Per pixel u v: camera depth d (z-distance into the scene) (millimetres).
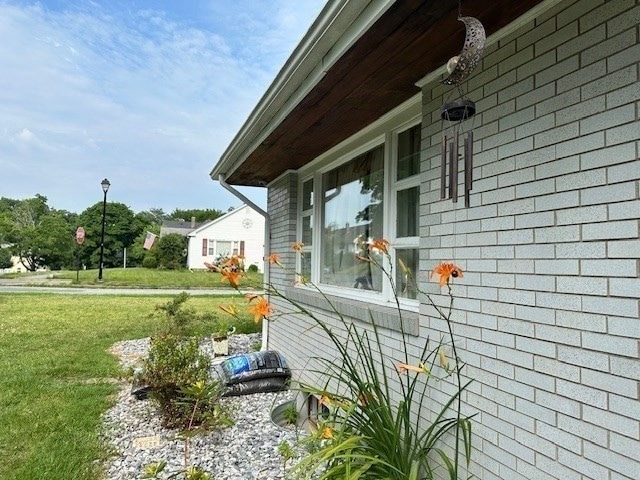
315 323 4367
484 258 2080
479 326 2102
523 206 1858
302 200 5395
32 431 3424
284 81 2701
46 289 16078
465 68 1707
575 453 1580
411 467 1948
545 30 1767
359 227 3871
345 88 2680
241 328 8227
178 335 5125
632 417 1394
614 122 1481
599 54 1540
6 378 4883
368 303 3463
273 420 3895
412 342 2676
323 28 2033
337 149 4164
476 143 2154
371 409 2150
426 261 2547
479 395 2084
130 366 5469
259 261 29469
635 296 1401
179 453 3113
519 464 1828
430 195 2520
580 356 1578
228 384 4406
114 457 3033
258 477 2760
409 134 3068
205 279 21500
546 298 1730
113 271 24766
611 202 1485
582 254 1584
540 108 1784
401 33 1981
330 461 2039
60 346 6676
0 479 2686
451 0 1714
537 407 1750
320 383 4078
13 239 28047
